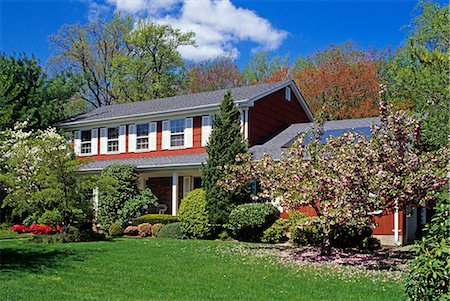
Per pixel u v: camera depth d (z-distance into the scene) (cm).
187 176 2250
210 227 1722
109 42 3956
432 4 1614
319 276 1000
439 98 1328
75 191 1609
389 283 930
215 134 1766
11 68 2517
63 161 1598
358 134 1165
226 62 4266
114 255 1228
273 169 1304
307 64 3953
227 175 1420
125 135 2377
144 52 3959
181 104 2308
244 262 1160
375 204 1082
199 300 783
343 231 1424
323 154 1245
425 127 1314
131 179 2053
